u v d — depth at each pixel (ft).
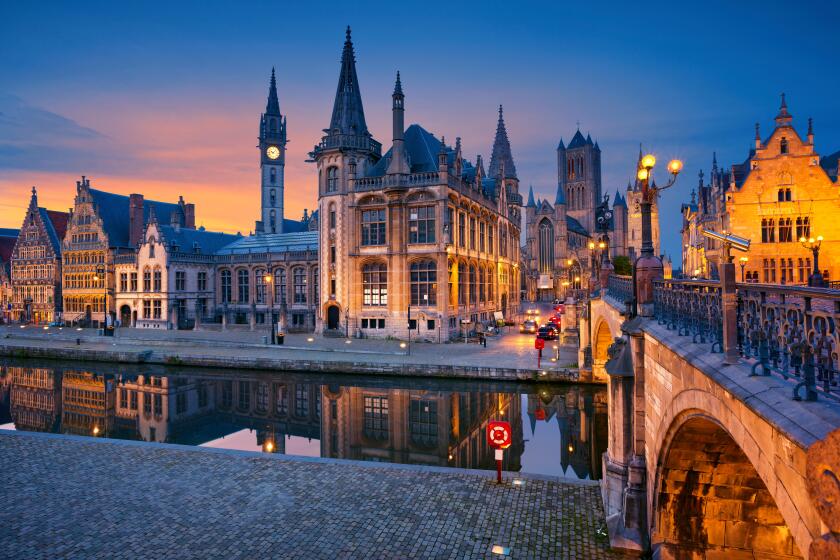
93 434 81.51
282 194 285.84
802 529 14.11
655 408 33.01
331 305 160.66
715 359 22.34
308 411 92.07
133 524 38.50
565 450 69.00
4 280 274.98
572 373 96.63
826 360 15.42
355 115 167.22
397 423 82.17
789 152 130.52
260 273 215.10
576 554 34.09
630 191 436.76
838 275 126.82
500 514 39.88
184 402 100.63
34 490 45.11
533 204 420.77
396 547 34.86
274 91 283.79
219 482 46.91
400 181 147.95
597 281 97.09
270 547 34.94
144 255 214.28
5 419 90.94
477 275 174.19
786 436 14.19
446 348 131.64
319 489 45.16
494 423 47.21
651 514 33.71
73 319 235.20
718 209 150.71
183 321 213.25
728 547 32.30
